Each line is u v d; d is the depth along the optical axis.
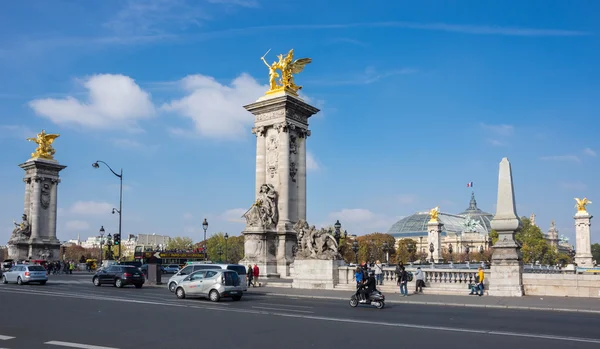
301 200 76.06
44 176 125.94
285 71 77.00
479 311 33.03
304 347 19.28
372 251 186.00
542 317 29.45
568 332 23.19
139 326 24.64
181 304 36.12
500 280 42.62
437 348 19.08
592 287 40.25
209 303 37.44
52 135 129.38
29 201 127.00
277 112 75.44
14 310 31.55
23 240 122.44
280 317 28.50
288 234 71.81
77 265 129.12
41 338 20.98
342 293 46.97
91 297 41.69
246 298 42.84
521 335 22.19
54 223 126.38
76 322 26.02
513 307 35.06
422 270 47.75
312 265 52.75
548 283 41.78
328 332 22.92
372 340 20.81
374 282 35.06
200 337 21.47
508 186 44.03
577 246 170.12
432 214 177.38
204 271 40.34
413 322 26.64
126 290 51.97
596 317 29.64
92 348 18.83
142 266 86.56
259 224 70.88
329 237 53.38
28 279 60.69
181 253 124.19
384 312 31.84
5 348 18.73
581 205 170.62
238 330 23.45
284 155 73.94
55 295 43.62
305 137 78.19
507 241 43.03
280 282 59.88
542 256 196.12
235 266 50.72
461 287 46.03
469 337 21.61
